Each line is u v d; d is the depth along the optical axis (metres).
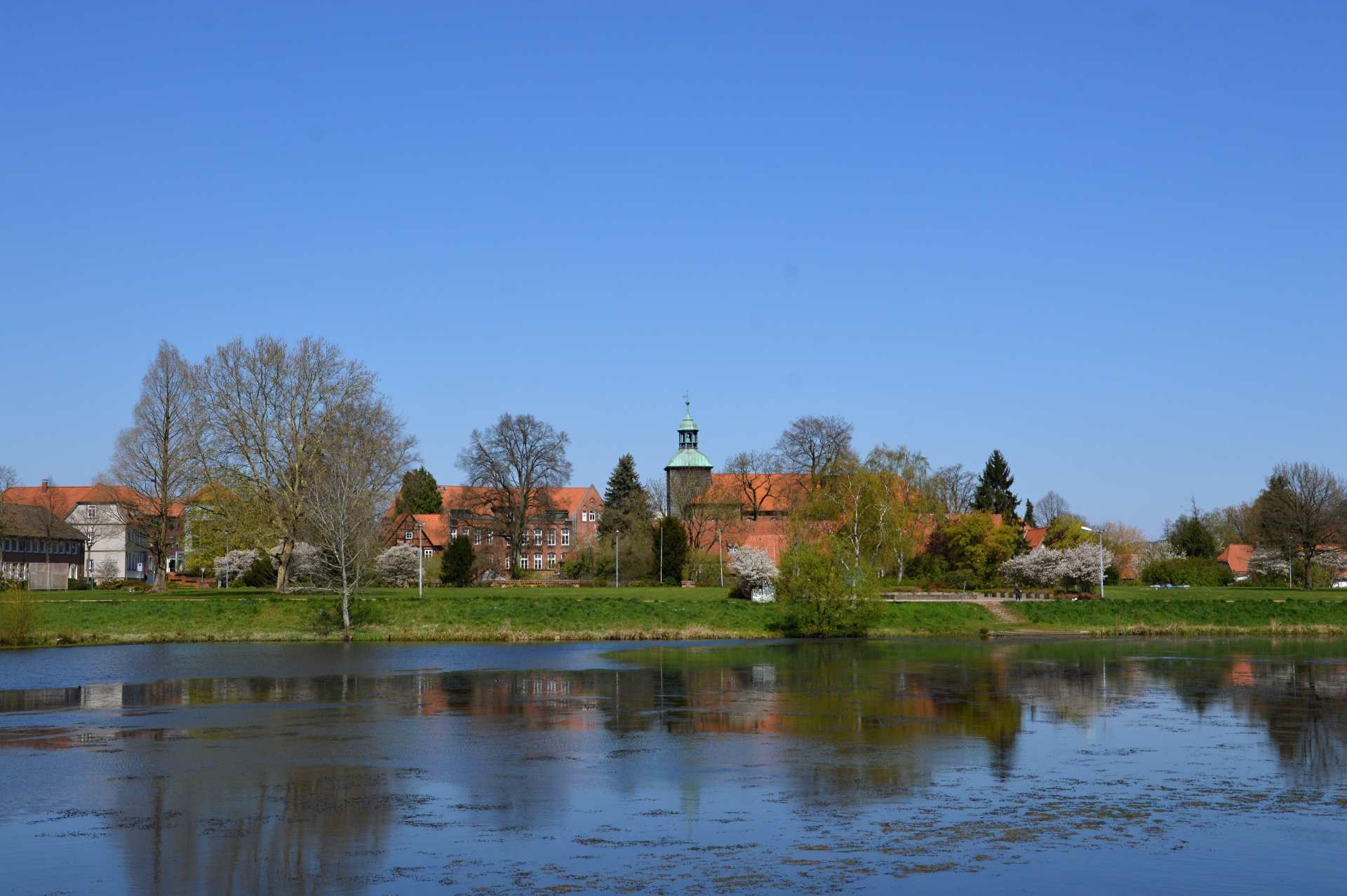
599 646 73.19
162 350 91.94
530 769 29.75
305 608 80.12
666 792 26.81
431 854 21.38
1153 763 30.78
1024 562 110.19
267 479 85.81
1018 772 29.39
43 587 131.50
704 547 142.50
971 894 19.05
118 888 19.31
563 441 129.62
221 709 41.66
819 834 22.91
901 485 108.38
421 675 54.03
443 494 182.38
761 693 46.59
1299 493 131.38
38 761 31.02
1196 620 90.31
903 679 52.38
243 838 22.53
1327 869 20.50
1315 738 35.06
